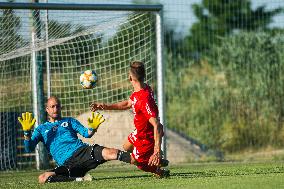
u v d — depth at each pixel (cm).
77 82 3384
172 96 5162
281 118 4547
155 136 1880
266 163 3139
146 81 3341
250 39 4978
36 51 3100
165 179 2023
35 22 2961
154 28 4141
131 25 3244
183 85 5188
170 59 5350
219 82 5009
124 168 3058
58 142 2133
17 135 3309
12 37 2947
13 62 3316
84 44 3369
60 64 3388
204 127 4850
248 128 4597
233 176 2072
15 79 3334
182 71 5291
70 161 2098
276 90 4641
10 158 3272
